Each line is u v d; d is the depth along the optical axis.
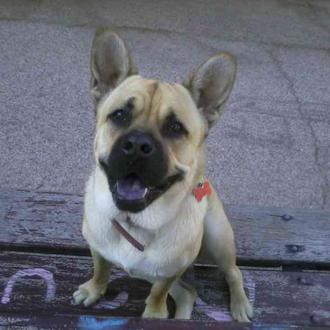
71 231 0.87
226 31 2.00
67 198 0.92
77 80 1.57
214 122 0.75
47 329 0.63
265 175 1.34
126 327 0.64
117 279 0.84
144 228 0.70
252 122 1.51
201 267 0.88
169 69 1.69
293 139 1.48
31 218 0.88
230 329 0.65
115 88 0.73
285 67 1.82
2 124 1.36
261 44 1.95
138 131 0.65
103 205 0.71
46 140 1.33
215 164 1.34
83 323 0.64
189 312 0.79
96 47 0.72
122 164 0.64
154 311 0.78
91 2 2.02
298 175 1.36
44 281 0.80
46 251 0.86
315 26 2.16
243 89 1.66
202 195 0.74
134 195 0.66
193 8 2.13
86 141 1.35
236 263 0.89
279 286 0.83
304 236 0.91
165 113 0.69
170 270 0.73
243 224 0.92
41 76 1.56
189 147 0.70
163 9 2.07
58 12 1.91
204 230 0.80
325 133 1.52
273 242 0.90
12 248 0.86
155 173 0.65
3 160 1.25
